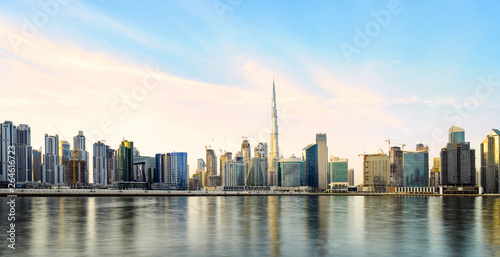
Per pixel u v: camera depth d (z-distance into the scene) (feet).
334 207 528.22
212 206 521.65
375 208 505.66
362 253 164.96
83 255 157.17
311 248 175.22
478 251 169.48
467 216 364.79
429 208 519.60
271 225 268.62
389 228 253.44
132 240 195.83
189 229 242.17
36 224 267.18
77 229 239.71
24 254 158.81
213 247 176.86
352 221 302.86
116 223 275.59
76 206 492.95
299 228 251.19
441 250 171.63
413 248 176.14
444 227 260.62
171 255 158.40
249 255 159.22
